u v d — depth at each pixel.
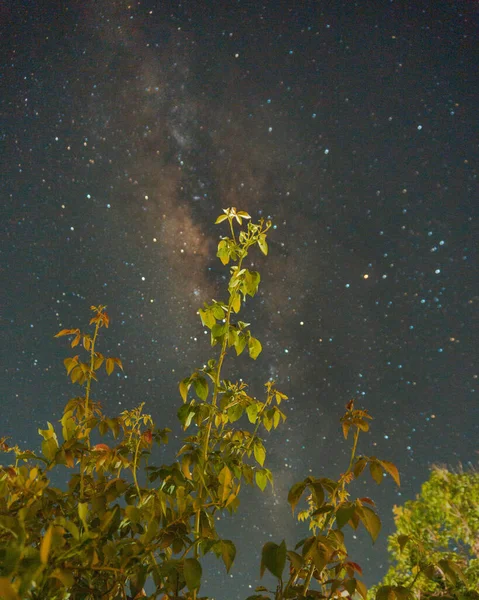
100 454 0.93
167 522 0.84
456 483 3.64
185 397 1.08
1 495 0.75
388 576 3.36
